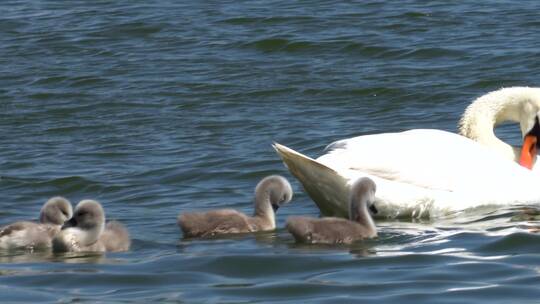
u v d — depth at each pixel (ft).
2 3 116.26
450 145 51.08
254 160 62.49
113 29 102.06
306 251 43.55
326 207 49.78
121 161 63.87
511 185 51.01
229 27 101.19
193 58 91.66
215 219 46.98
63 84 85.71
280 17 103.19
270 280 40.01
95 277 40.34
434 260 42.14
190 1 112.78
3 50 97.19
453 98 77.56
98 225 43.96
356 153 49.83
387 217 49.80
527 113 56.44
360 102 77.97
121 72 88.38
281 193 47.75
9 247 44.50
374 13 103.76
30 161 64.54
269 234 46.93
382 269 41.04
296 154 48.01
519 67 84.07
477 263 41.57
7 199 55.88
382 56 89.97
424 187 49.73
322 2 109.70
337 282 39.58
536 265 41.19
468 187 50.24
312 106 77.36
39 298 38.17
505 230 46.65
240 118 74.38
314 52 92.12
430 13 102.58
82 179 58.85
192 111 76.84
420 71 84.89
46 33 102.12
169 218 50.83
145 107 78.38
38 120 76.18
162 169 61.16
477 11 103.14
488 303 37.14
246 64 89.30
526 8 103.45
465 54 88.53
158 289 39.17
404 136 51.21
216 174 59.98
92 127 73.51
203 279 40.24
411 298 37.68
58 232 44.11
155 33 100.37
